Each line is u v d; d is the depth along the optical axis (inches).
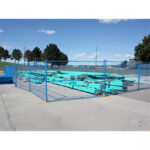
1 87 443.5
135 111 217.2
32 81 548.7
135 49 1352.1
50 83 533.0
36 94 331.9
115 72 667.4
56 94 333.4
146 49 1228.5
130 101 276.1
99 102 266.1
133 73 750.5
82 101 271.9
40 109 221.8
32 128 158.7
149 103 262.7
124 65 689.6
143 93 358.0
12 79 544.4
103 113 206.8
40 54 2664.9
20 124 167.9
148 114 204.7
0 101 269.4
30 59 2628.0
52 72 563.5
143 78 756.6
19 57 3262.8
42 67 534.3
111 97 308.7
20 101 268.5
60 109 222.7
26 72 574.6
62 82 464.8
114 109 225.5
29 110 216.8
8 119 182.4
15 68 474.3
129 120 182.7
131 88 442.9
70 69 619.5
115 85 382.9
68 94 335.0
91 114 202.4
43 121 176.9
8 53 3496.6
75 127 162.2
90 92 345.4
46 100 266.5
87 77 416.5
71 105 244.4
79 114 201.9
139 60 1314.0
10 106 237.1
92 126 165.3
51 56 2297.0
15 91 372.2
